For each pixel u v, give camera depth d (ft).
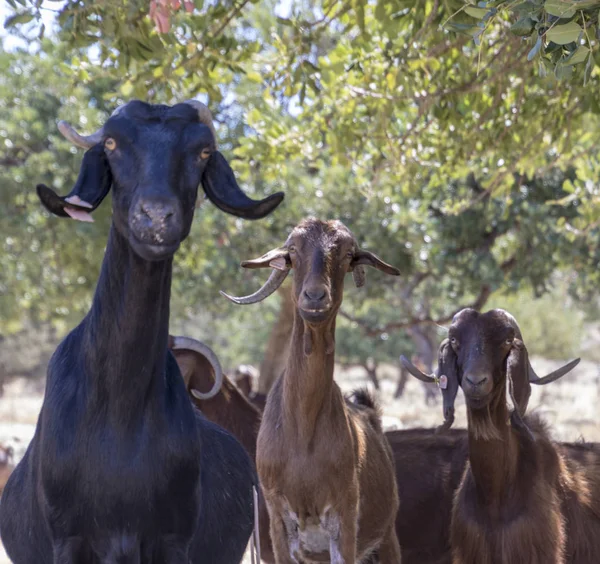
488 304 99.35
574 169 56.70
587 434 66.95
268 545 25.85
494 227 60.13
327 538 20.52
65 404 14.78
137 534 14.66
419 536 26.91
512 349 21.89
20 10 23.65
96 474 14.42
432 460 27.50
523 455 22.43
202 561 16.60
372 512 22.11
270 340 69.15
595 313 112.47
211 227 60.44
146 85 28.35
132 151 13.92
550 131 33.22
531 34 17.70
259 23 51.29
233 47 27.58
